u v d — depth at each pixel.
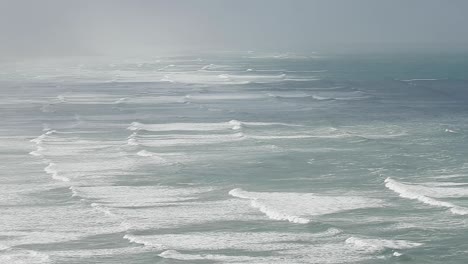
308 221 43.03
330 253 38.53
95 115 84.56
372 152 62.28
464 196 47.97
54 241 40.78
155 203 47.88
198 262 37.50
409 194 48.38
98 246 39.97
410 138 68.75
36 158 60.69
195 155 62.03
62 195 49.75
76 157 61.16
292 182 52.78
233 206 47.00
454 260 37.44
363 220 43.59
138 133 71.94
